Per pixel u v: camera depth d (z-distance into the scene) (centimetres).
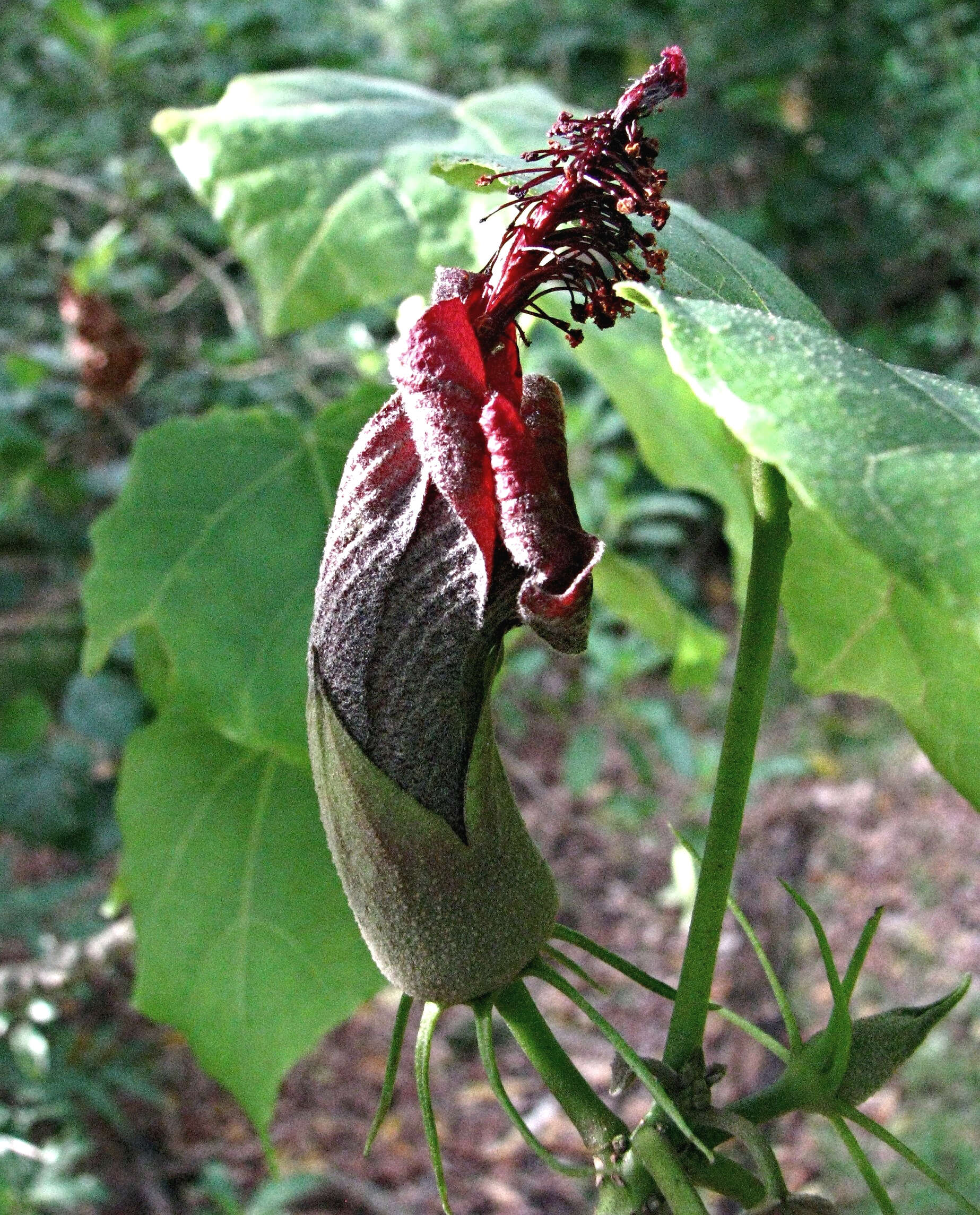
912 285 98
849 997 12
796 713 73
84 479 49
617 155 11
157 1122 53
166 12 56
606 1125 12
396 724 12
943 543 8
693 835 67
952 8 89
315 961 21
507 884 12
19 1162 42
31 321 54
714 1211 40
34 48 58
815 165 87
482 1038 13
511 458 11
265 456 21
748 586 13
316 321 22
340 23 69
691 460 24
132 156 54
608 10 86
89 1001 54
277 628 20
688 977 13
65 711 44
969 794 17
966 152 85
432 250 21
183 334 56
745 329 10
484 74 87
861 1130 50
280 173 22
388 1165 53
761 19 84
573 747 64
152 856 21
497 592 11
